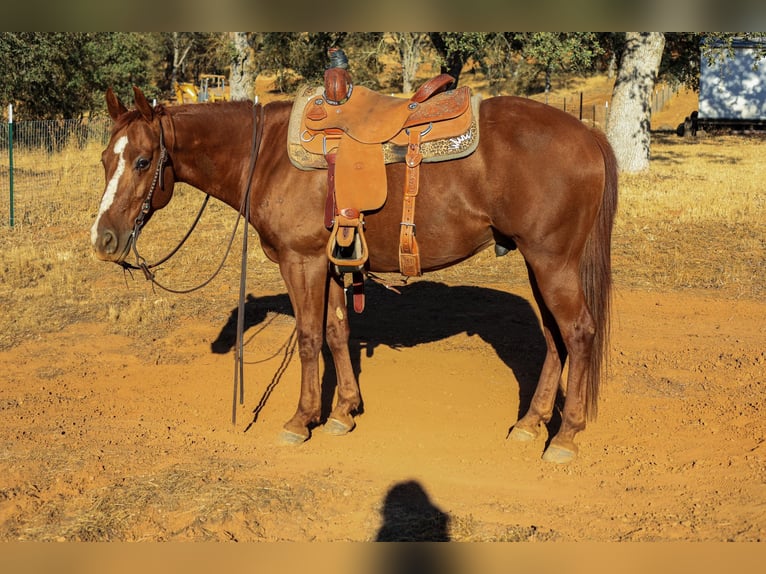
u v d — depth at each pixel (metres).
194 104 5.14
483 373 6.30
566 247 4.56
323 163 4.73
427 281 8.91
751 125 32.00
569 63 17.36
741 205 12.90
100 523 3.95
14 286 8.68
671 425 5.27
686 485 4.37
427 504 4.25
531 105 4.68
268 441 5.16
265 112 5.14
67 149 16.70
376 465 4.79
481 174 4.54
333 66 4.98
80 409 5.68
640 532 3.82
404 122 4.63
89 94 24.03
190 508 4.14
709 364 6.35
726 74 31.61
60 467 4.65
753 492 4.17
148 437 5.19
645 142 17.69
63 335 7.28
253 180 5.04
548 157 4.47
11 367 6.52
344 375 5.28
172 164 4.99
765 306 7.89
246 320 7.62
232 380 6.23
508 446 5.04
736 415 5.35
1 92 21.19
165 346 6.98
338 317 5.17
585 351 4.66
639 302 8.09
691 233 10.91
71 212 12.84
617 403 5.66
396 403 5.75
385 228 4.74
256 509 4.14
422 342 7.02
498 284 8.77
